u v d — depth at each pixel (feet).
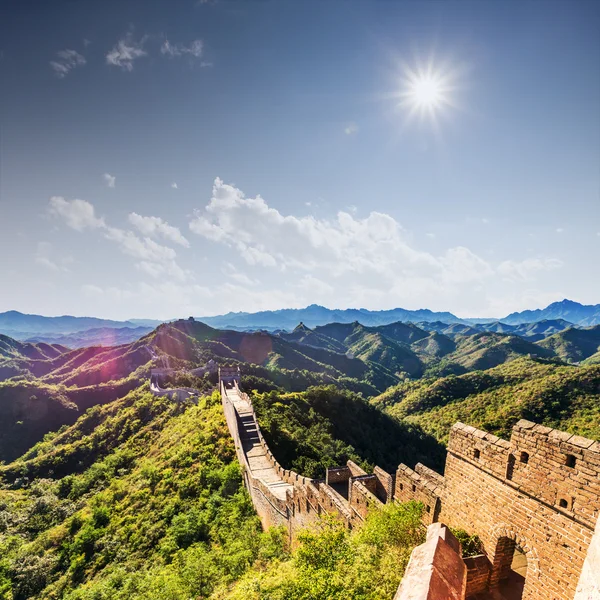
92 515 140.36
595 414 192.13
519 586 37.42
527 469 33.22
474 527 39.37
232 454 135.95
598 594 6.15
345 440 195.00
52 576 123.13
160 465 153.07
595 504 27.40
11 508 194.59
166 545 99.14
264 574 55.31
